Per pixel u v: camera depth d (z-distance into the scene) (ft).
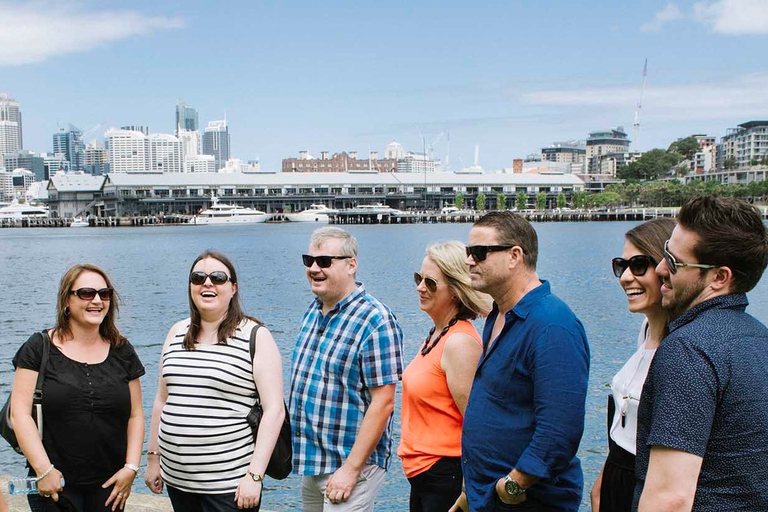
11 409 15.47
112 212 556.92
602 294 116.16
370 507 16.63
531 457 12.04
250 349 15.81
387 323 16.15
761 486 8.42
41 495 15.51
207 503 15.65
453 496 15.21
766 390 8.55
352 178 565.94
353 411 16.26
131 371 16.71
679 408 8.54
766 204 477.36
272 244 289.53
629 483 11.82
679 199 559.79
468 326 15.29
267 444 15.37
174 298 116.98
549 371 12.14
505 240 13.20
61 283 15.94
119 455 16.28
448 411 15.25
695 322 9.10
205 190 534.37
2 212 590.96
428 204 584.40
